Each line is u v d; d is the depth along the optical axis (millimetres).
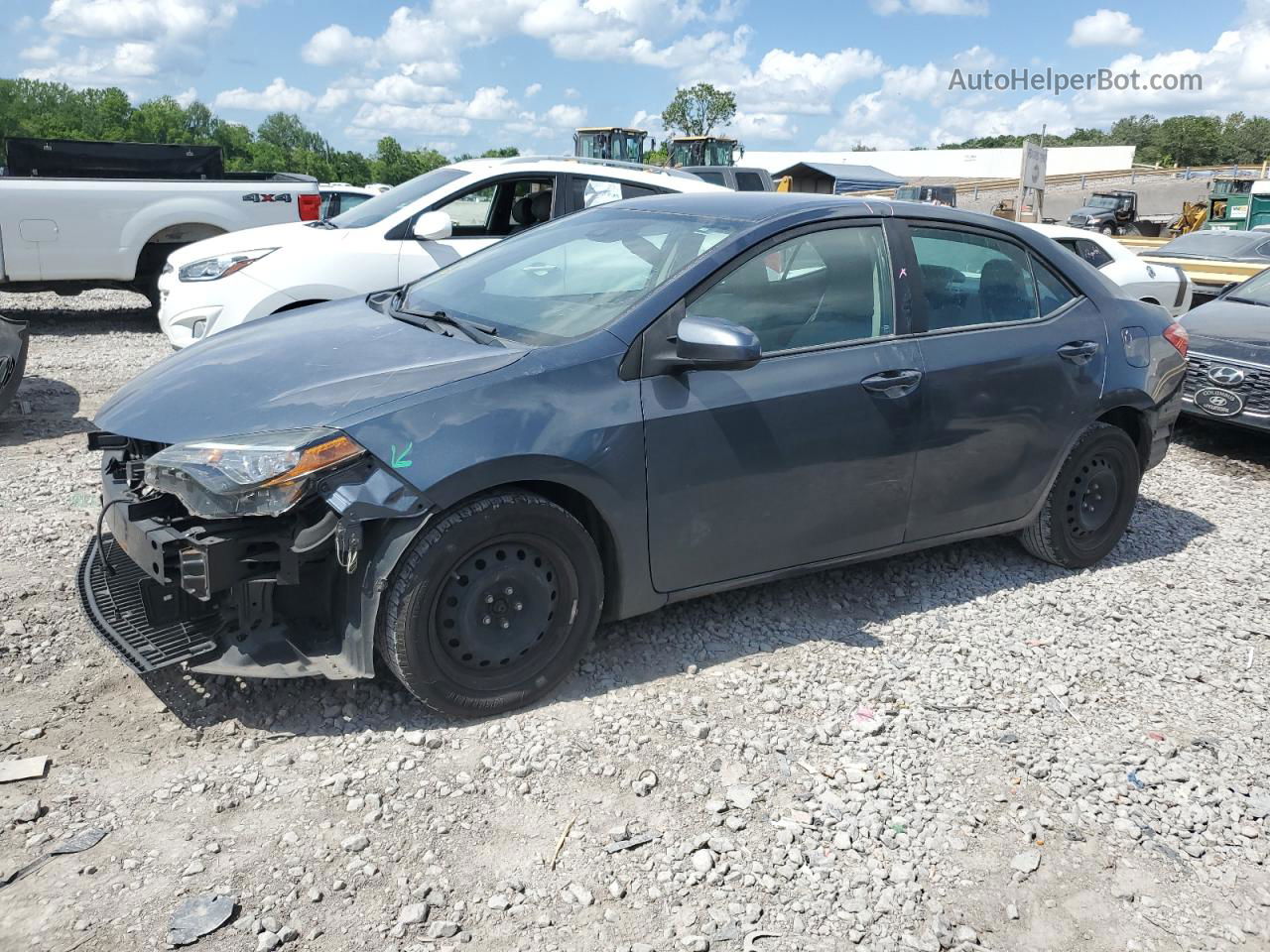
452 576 3111
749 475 3637
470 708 3240
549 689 3402
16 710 3193
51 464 5828
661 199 4410
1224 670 3988
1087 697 3725
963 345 4172
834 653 3908
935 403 4043
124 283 11148
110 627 3145
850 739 3340
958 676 3797
